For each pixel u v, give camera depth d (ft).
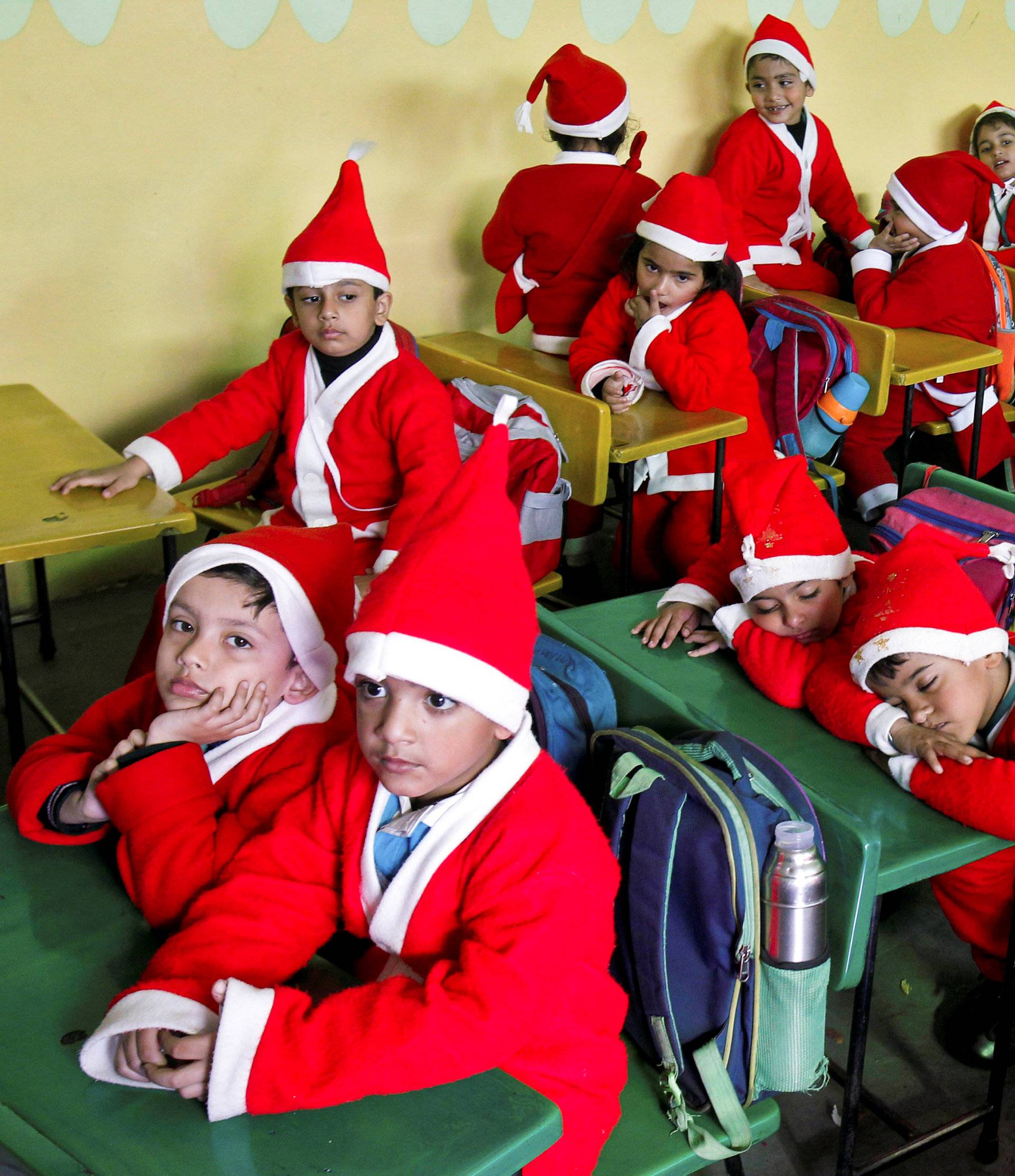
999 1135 5.89
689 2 12.95
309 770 4.27
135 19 9.66
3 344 10.03
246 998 3.24
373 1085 3.12
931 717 4.88
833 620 5.58
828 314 10.41
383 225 11.76
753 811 4.11
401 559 3.69
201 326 10.94
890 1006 6.66
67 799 4.25
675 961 4.22
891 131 15.65
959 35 15.62
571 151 10.55
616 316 9.87
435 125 11.65
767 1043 4.16
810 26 14.16
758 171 12.94
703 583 6.19
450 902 3.68
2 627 6.92
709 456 9.85
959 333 11.62
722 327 9.41
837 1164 5.28
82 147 9.80
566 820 3.72
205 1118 3.12
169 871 3.94
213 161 10.48
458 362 10.08
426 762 3.64
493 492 3.71
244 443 8.25
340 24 10.69
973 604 4.91
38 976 3.69
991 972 6.09
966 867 5.67
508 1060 3.70
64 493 6.80
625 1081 4.09
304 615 4.30
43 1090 3.23
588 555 11.03
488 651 3.59
